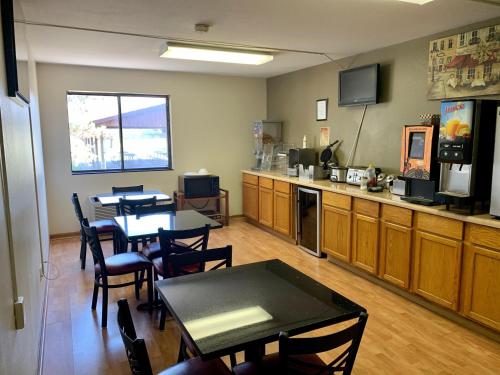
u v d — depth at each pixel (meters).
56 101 5.12
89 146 5.52
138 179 5.73
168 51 4.02
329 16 3.03
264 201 5.60
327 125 5.09
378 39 3.78
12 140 1.92
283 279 1.99
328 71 4.99
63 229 5.35
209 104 6.08
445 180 2.95
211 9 2.86
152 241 4.20
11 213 1.69
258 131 6.09
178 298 1.75
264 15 3.01
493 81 3.06
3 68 1.77
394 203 3.31
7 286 1.53
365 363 2.43
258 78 6.39
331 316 1.59
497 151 2.55
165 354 2.55
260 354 1.82
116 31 3.43
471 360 2.46
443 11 2.90
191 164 6.07
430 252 3.04
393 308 3.20
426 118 3.46
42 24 3.19
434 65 3.55
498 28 3.01
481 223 2.60
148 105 5.80
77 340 2.72
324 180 4.72
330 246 4.23
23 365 1.77
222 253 2.33
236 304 1.69
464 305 2.80
